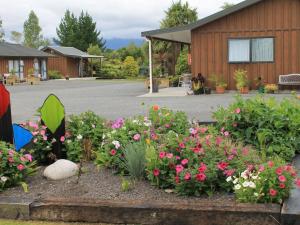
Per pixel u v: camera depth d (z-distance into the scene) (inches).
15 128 239.8
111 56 2426.2
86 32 3031.5
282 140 255.4
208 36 743.7
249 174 183.8
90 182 211.6
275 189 173.8
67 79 1989.4
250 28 730.2
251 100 278.2
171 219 172.1
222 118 274.4
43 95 885.2
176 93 775.7
